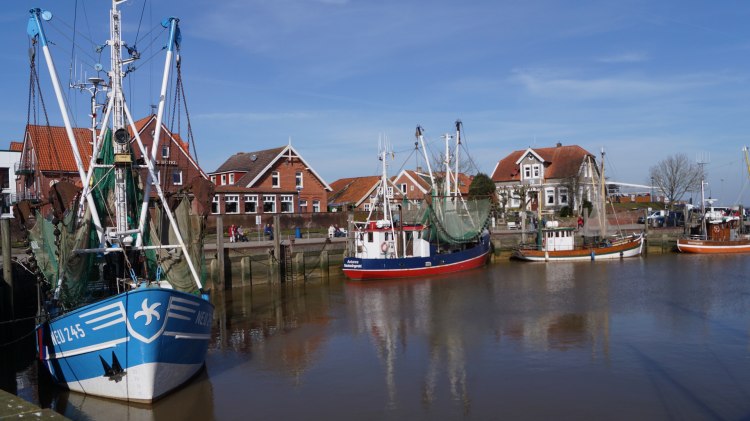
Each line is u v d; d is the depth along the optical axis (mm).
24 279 24281
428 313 24500
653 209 66875
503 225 54625
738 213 57000
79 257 14445
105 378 13258
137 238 15492
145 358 12734
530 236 48469
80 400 13719
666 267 39031
